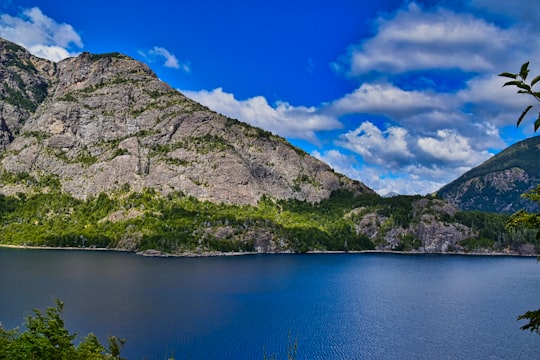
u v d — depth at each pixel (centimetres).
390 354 11744
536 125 2044
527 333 13738
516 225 2491
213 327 13888
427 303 18288
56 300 6281
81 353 5922
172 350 11662
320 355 11606
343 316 15650
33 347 5209
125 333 12988
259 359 11094
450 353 11838
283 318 15225
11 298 17125
